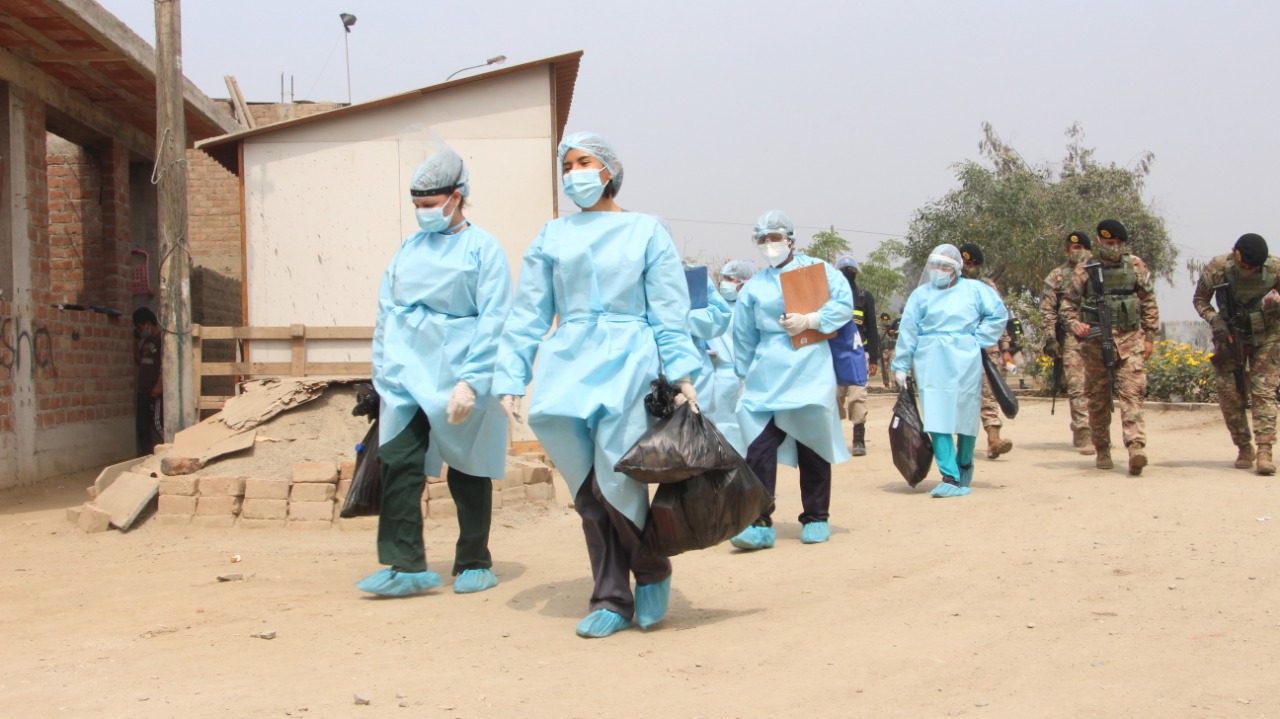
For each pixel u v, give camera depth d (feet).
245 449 27.91
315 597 18.99
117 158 45.93
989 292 29.63
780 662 13.97
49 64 37.81
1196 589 16.87
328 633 16.35
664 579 16.15
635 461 14.78
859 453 39.32
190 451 27.86
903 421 28.91
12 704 13.10
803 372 23.07
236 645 15.74
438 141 22.24
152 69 38.83
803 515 23.43
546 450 16.16
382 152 35.99
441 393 18.71
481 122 36.04
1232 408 30.68
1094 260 31.12
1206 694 11.99
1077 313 31.42
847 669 13.52
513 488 27.71
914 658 13.84
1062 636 14.58
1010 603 16.58
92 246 45.57
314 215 35.94
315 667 14.47
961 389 28.81
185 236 33.04
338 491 26.55
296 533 25.71
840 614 16.42
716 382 31.71
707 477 15.14
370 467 19.63
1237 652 13.52
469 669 14.19
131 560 23.06
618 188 16.84
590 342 15.88
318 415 29.60
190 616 17.66
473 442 19.07
